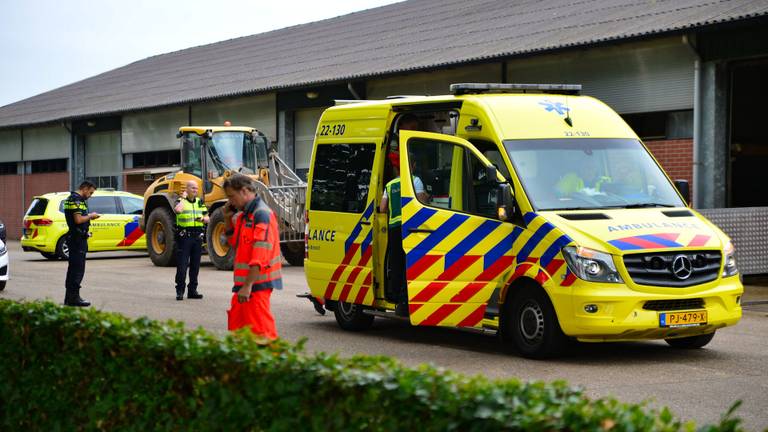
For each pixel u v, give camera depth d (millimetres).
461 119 10797
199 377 5145
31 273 21406
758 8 17281
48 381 6332
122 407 5652
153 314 13625
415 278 10508
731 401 7883
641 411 3691
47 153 42906
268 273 8234
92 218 14766
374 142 11688
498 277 10062
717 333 11656
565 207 10016
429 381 4152
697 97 18359
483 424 3812
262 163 23422
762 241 16406
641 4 22422
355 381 4336
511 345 10883
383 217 11453
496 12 29594
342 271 12000
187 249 15688
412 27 32531
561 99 11031
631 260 9383
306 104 28797
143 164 37406
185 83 38031
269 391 4707
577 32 21297
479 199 10305
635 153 10773
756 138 20078
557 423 3674
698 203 18562
